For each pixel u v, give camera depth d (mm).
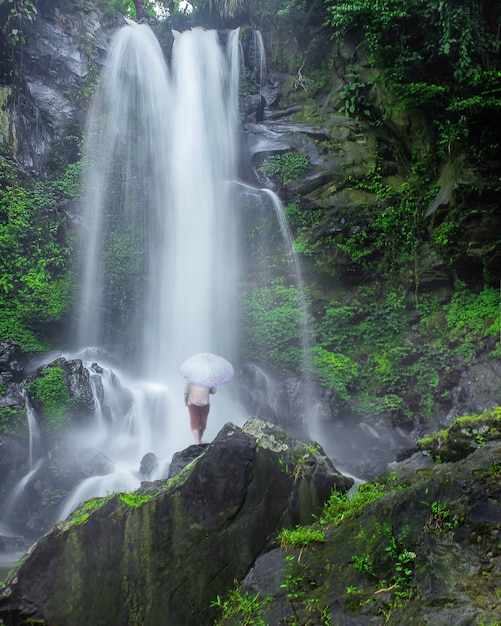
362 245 17266
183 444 13297
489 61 15602
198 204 18562
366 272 17297
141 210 18172
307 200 17953
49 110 18781
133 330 16859
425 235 16812
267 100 21156
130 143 18953
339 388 15125
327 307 17125
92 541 3955
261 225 17953
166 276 17734
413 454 4957
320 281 17578
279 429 4570
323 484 4504
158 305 17391
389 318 16531
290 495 4348
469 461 3990
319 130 19141
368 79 18906
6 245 15883
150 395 13984
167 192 18719
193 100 20000
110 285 16906
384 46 16594
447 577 3291
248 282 17750
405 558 3494
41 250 16500
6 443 11398
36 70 19109
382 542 3641
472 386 13984
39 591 3828
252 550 4102
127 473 10500
